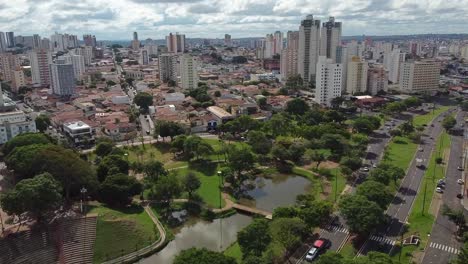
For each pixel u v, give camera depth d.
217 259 106.25
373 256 107.75
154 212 167.50
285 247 128.62
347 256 127.56
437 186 188.00
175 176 182.50
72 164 164.88
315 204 150.62
